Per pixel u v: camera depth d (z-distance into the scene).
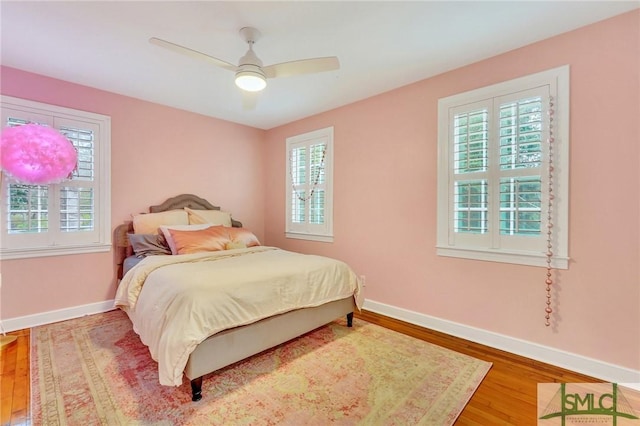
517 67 2.39
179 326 1.73
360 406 1.76
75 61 2.63
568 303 2.18
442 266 2.84
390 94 3.22
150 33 2.21
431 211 2.91
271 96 3.40
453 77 2.75
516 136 2.38
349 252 3.65
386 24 2.10
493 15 1.99
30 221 2.79
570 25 2.09
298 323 2.44
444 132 2.81
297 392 1.89
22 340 2.54
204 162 4.11
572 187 2.15
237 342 2.01
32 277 2.84
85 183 3.12
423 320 2.97
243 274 2.21
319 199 4.00
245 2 1.87
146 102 3.56
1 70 2.70
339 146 3.75
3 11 1.94
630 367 1.96
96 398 1.79
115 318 3.06
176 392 1.87
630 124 1.95
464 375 2.08
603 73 2.04
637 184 1.93
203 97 3.46
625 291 1.98
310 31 2.18
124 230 3.34
